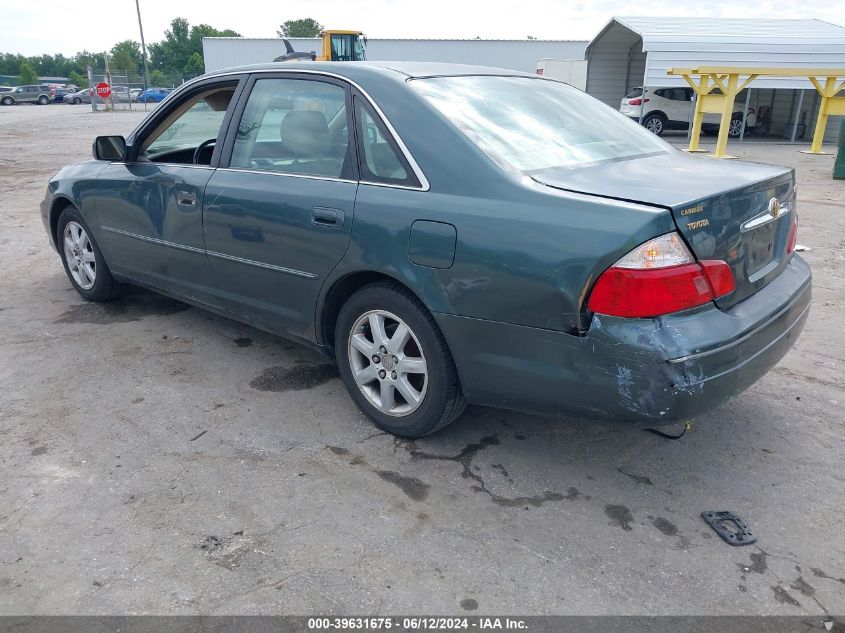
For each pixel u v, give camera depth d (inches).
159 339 177.9
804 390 150.0
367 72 127.4
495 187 106.1
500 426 135.1
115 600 89.8
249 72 148.6
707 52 764.0
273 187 134.6
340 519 106.3
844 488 115.2
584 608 89.2
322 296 130.0
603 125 137.9
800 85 753.0
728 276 100.3
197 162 169.2
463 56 1363.2
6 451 124.6
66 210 198.8
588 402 100.3
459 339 110.5
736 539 101.7
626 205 95.2
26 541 100.7
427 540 101.8
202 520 105.9
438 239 108.7
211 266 153.1
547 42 1359.5
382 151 119.9
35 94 1939.0
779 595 91.7
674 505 110.7
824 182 453.4
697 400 94.7
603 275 94.1
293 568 95.7
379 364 126.7
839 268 242.4
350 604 89.6
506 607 89.2
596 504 110.8
